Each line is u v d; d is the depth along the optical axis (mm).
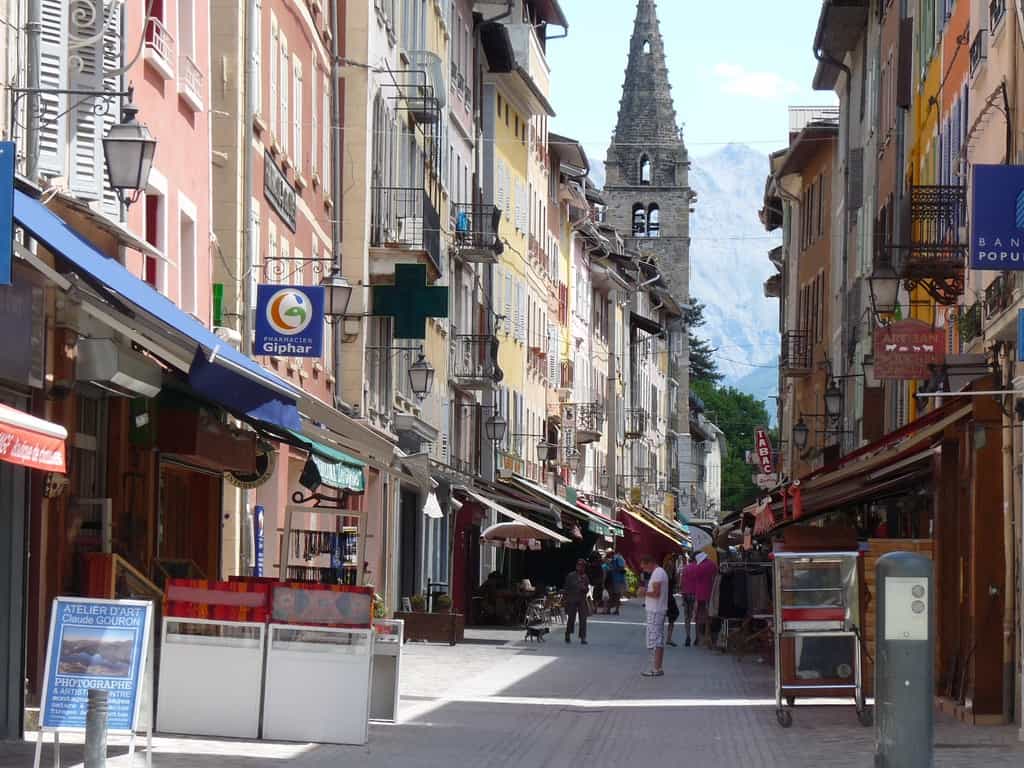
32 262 14203
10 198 12852
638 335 112500
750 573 39438
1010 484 21938
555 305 82188
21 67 17203
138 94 21766
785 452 71125
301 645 17766
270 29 32000
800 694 21375
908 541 23781
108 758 15367
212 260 28641
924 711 14609
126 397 21453
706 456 150750
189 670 17828
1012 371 22188
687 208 134500
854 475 28469
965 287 27219
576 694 26375
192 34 25125
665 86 136125
